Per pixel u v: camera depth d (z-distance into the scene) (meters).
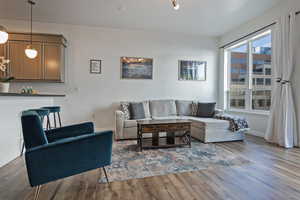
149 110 4.64
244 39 4.55
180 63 5.20
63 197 1.68
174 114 4.73
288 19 3.39
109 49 4.75
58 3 3.46
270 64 3.95
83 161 1.64
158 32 5.04
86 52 4.63
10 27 4.23
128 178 2.07
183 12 3.85
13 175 2.12
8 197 1.67
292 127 3.31
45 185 1.90
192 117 4.45
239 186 1.89
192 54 5.29
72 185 1.91
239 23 4.47
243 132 3.78
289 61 3.35
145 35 4.96
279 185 1.91
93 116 4.70
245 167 2.38
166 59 5.11
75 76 4.59
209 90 5.45
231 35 4.98
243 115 4.66
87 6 3.59
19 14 3.95
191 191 1.79
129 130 3.88
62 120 4.54
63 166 1.54
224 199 1.66
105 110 4.76
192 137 4.04
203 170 2.29
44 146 1.47
